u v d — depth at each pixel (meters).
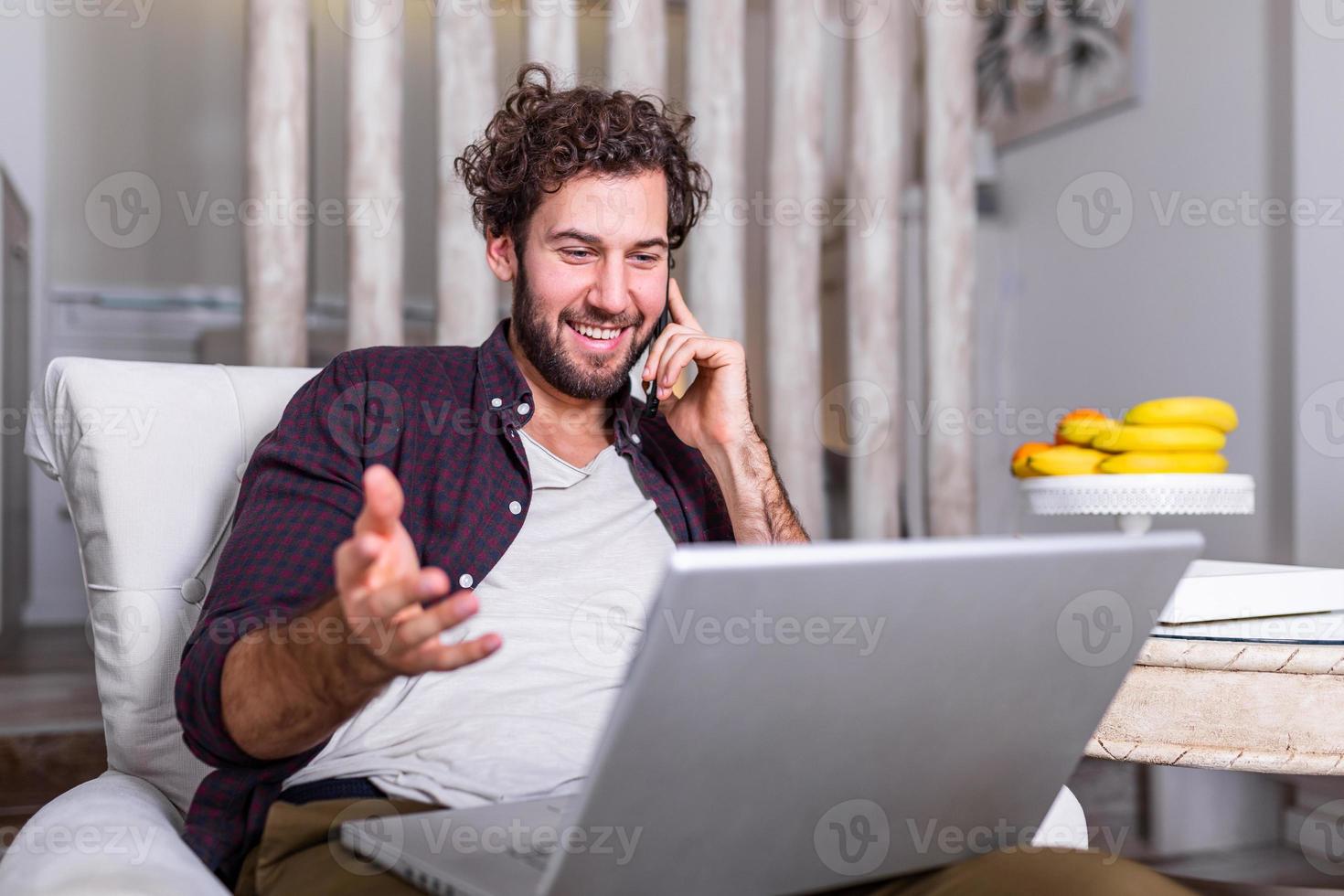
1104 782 2.26
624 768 0.55
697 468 1.15
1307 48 2.38
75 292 3.63
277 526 0.87
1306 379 2.39
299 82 1.92
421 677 0.89
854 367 2.34
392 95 1.99
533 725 0.88
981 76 3.56
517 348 1.09
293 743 0.76
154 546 1.05
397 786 0.83
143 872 0.67
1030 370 3.38
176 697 0.79
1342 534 2.30
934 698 0.62
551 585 0.97
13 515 2.96
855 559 0.55
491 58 2.03
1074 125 3.16
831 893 0.70
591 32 3.94
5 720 1.96
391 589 0.58
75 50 3.76
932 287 2.38
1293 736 0.91
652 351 1.13
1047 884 0.65
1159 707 0.93
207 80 3.89
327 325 3.75
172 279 3.86
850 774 0.63
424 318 3.92
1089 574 0.63
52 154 3.74
